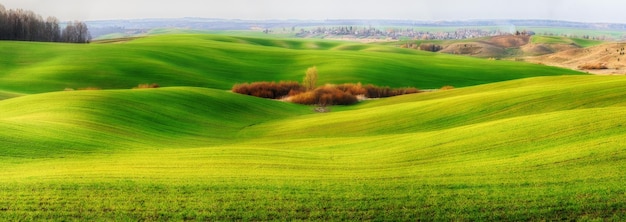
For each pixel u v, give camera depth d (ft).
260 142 131.03
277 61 398.62
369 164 84.69
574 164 71.15
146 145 115.03
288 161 88.02
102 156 92.43
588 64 528.22
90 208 56.95
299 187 66.49
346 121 169.99
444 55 557.74
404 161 85.92
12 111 152.66
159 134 138.51
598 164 69.72
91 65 327.06
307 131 159.02
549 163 73.36
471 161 81.00
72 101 162.30
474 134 102.27
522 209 55.72
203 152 97.45
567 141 85.56
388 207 58.08
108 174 72.54
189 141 134.31
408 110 172.55
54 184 65.36
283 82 286.66
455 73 376.68
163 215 55.36
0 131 101.71
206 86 309.63
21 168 77.46
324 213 56.34
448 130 114.73
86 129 122.52
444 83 341.62
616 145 77.20
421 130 142.61
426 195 61.98
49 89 275.18
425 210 56.85
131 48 393.09
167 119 162.91
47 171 74.69
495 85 235.61
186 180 69.77
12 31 510.99
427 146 97.45
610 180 62.49
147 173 74.38
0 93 220.23
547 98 154.10
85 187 64.54
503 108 151.53
